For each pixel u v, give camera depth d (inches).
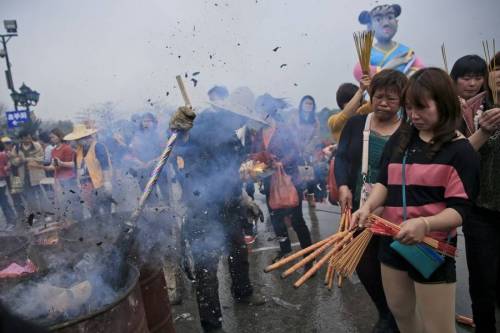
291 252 170.6
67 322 64.3
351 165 108.2
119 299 70.7
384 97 98.0
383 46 214.4
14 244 106.7
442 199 73.6
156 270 97.0
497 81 92.6
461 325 113.4
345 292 136.0
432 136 75.5
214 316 117.4
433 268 74.1
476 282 98.6
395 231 74.0
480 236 96.2
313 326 118.0
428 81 70.3
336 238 82.3
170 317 102.2
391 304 84.6
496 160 92.5
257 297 133.4
